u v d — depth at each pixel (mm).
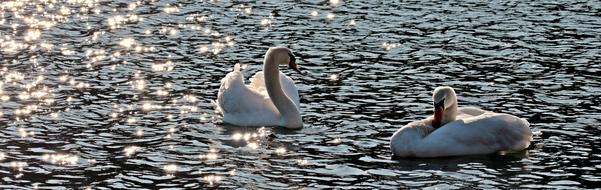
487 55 32219
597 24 36125
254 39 34594
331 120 25859
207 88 28844
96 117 25938
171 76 30000
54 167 22297
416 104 27172
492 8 38562
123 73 30234
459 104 27281
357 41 34062
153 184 21344
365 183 21438
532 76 29812
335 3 39594
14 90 28188
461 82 29297
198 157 23016
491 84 29062
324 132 24906
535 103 27203
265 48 33500
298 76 29953
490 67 30859
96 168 22266
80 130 24859
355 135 24625
